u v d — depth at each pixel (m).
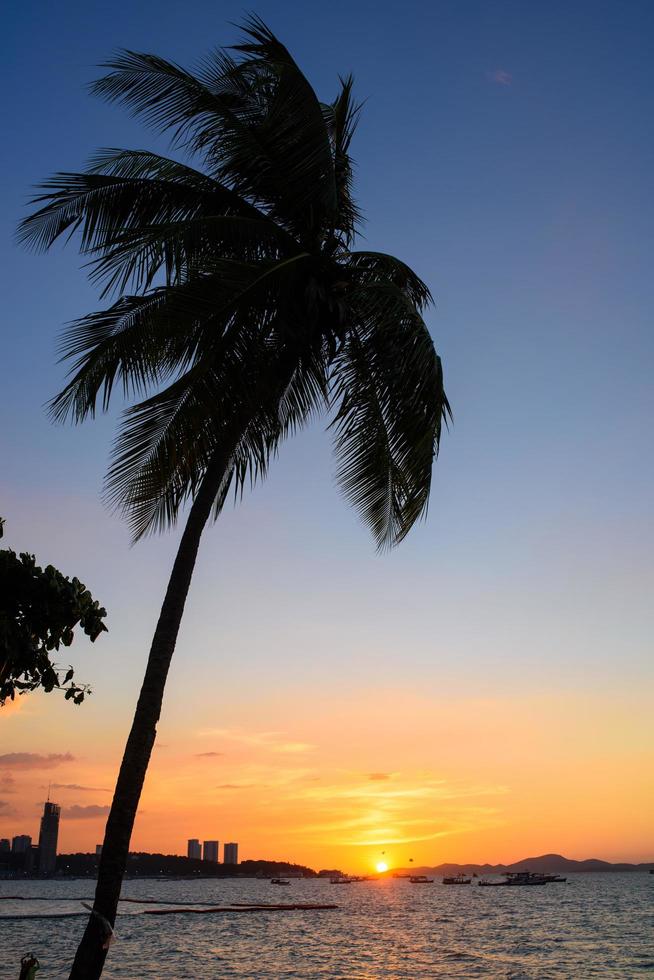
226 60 12.01
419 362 11.15
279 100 11.85
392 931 64.44
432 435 11.46
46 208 11.46
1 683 8.74
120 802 8.98
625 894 148.00
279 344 12.16
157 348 10.38
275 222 12.98
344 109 13.97
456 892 182.38
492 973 37.56
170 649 9.81
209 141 12.35
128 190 11.83
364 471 12.42
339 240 13.17
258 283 10.81
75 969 8.32
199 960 42.00
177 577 10.18
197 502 10.63
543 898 136.88
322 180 12.46
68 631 9.34
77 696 9.42
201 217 11.54
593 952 47.06
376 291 11.59
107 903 8.59
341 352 12.45
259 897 155.12
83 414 10.70
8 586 9.00
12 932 55.28
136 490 10.66
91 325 10.55
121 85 11.87
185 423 10.32
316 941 54.72
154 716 9.45
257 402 11.20
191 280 10.49
